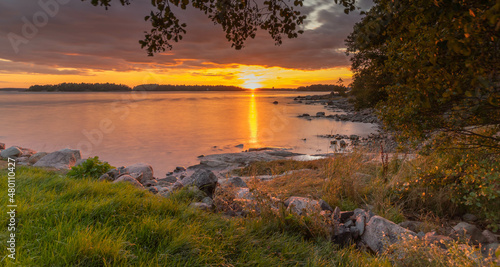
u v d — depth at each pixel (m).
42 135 30.67
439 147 3.77
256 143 26.28
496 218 4.12
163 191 6.52
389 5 2.29
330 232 3.83
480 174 3.58
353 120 44.06
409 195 5.27
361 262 3.11
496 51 1.68
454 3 1.60
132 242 2.88
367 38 2.70
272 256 3.08
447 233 4.15
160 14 3.09
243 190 5.51
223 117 52.75
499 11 1.30
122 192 4.54
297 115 54.75
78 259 2.41
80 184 4.83
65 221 3.04
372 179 6.32
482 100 2.27
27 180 5.00
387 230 3.73
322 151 21.48
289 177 7.18
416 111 3.15
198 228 3.35
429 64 2.08
